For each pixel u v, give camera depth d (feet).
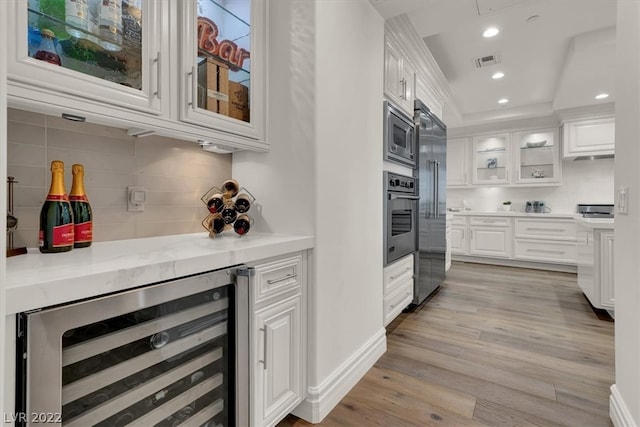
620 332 4.64
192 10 3.92
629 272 4.27
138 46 3.57
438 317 9.09
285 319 4.36
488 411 4.98
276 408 4.17
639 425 3.90
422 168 9.60
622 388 4.53
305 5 4.80
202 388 3.44
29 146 3.47
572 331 8.08
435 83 11.27
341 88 5.40
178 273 2.99
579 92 12.44
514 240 16.24
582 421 4.75
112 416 2.69
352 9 5.75
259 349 3.92
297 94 4.87
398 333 7.98
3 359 1.80
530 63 11.24
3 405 1.84
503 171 17.31
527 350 7.04
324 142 4.93
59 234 3.28
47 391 2.18
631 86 4.20
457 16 7.85
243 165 5.44
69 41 3.20
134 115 3.41
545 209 16.79
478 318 9.00
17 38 2.61
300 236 4.77
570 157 14.88
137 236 4.46
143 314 2.84
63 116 3.15
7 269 2.50
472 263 17.42
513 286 12.44
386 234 7.43
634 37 4.09
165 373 3.09
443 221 11.87
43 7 3.02
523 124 16.61
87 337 2.47
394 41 7.82
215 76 4.45
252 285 3.82
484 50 10.34
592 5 7.97
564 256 14.94
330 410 5.00
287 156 4.99
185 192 5.05
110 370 2.65
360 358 5.96
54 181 3.33
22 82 2.64
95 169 4.02
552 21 8.69
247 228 4.83
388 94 7.45
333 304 5.21
